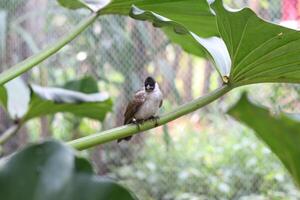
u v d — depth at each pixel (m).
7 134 2.84
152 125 1.83
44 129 6.62
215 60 1.87
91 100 2.88
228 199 5.79
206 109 6.20
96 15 2.18
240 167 5.86
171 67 6.29
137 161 6.34
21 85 3.13
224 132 6.13
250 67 1.80
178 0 2.18
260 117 1.23
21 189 0.96
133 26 6.36
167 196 5.93
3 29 4.63
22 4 6.64
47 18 6.45
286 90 5.58
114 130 1.76
